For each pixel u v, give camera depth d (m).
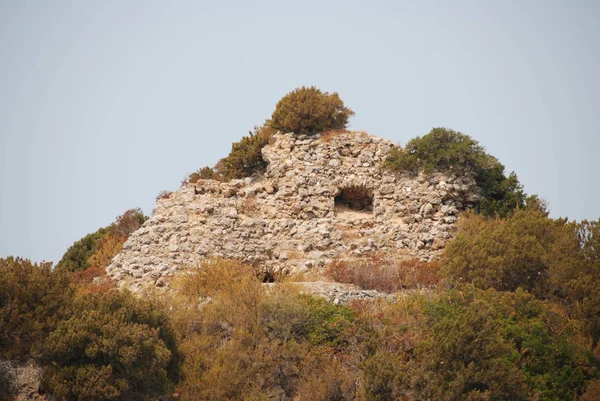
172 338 87.12
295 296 97.81
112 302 86.31
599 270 98.06
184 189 127.00
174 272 112.56
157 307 88.56
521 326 88.88
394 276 111.44
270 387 86.56
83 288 106.56
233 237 119.50
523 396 80.00
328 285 106.56
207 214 121.69
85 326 81.00
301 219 125.25
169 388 82.31
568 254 102.00
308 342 91.38
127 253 116.88
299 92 141.50
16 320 82.75
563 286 99.44
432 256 119.81
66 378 78.88
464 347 82.56
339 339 91.50
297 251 120.12
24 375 80.31
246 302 96.19
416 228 123.44
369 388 81.00
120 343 80.25
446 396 79.50
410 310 93.69
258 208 125.75
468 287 97.50
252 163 142.25
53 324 83.44
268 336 91.62
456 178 127.44
